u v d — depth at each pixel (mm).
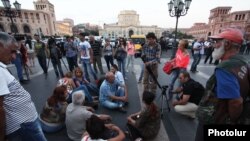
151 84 4449
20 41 5691
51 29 66875
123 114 3596
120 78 4172
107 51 7152
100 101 3910
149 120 2471
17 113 1402
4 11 9984
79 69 4480
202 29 67500
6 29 46906
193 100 3311
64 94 2957
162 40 16844
